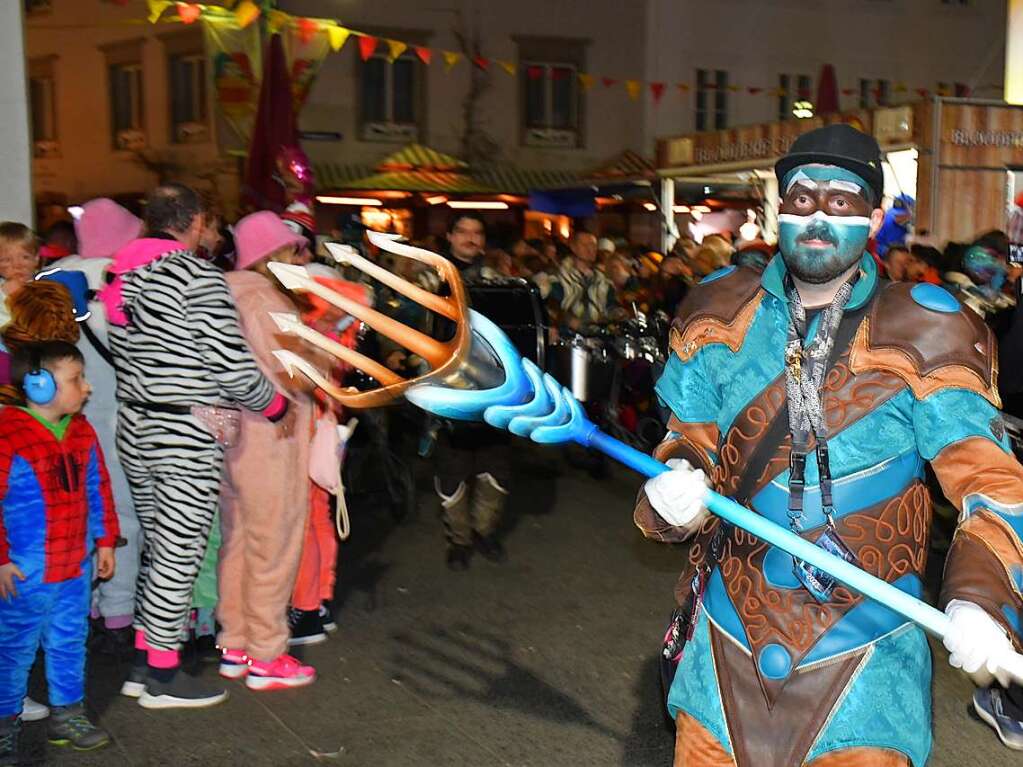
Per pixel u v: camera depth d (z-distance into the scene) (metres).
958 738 4.86
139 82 26.98
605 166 22.17
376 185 20.73
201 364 4.68
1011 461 2.44
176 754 4.55
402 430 9.45
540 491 9.20
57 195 29.25
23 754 4.53
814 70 27.19
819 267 2.50
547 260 12.70
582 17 25.92
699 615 2.72
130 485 4.95
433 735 4.77
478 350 2.57
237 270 5.13
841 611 2.53
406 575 6.98
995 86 28.75
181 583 4.85
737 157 15.16
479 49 25.42
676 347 2.78
